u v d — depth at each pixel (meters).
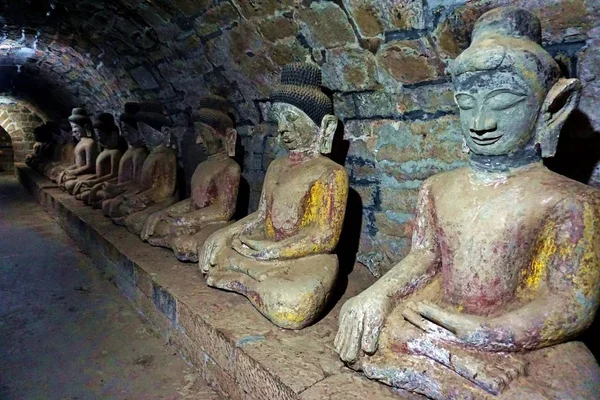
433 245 1.61
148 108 3.73
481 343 1.28
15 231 5.04
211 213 2.87
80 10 3.87
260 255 2.09
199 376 2.18
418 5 1.68
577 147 1.62
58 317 2.88
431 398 1.36
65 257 4.12
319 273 1.94
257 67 2.82
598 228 1.24
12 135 10.36
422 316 1.43
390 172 2.31
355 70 2.18
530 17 1.34
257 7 2.34
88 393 2.08
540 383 1.22
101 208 4.55
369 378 1.52
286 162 2.30
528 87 1.28
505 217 1.37
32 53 5.90
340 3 1.91
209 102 2.95
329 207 2.05
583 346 1.34
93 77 5.73
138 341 2.56
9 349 2.48
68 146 7.02
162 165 3.72
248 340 1.82
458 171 1.56
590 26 1.44
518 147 1.37
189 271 2.65
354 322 1.52
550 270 1.31
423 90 2.01
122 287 3.20
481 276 1.40
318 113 2.09
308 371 1.59
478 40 1.37
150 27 3.44
